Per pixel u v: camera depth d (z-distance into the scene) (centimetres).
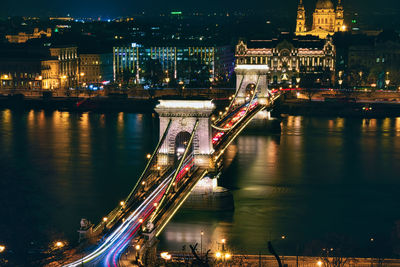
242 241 17500
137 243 14975
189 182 19538
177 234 18062
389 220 19238
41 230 17762
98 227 15925
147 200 18138
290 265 15075
